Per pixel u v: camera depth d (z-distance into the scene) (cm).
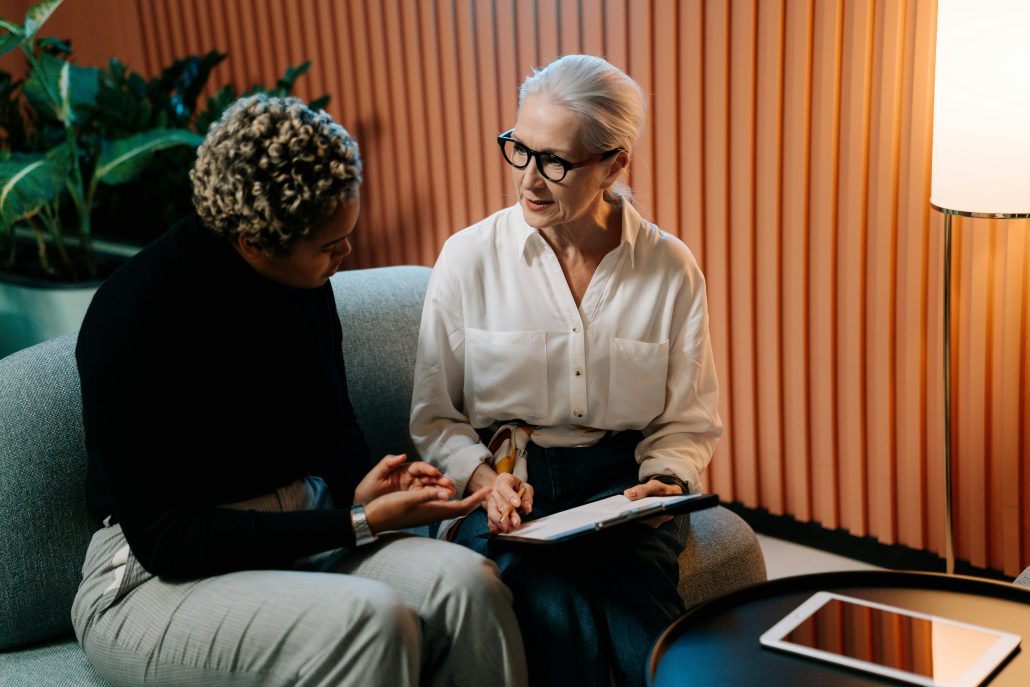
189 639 145
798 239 253
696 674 130
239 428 157
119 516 149
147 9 397
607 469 185
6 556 167
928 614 143
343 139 144
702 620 144
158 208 376
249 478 161
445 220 327
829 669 130
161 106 366
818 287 253
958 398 237
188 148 360
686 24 258
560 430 188
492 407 187
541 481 183
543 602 162
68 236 380
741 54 251
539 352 184
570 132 165
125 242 369
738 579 195
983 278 225
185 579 152
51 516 170
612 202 188
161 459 148
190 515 149
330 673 140
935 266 233
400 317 218
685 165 268
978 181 189
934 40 222
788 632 137
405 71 324
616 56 272
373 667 139
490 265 186
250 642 143
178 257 150
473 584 149
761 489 277
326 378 171
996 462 234
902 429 248
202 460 155
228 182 140
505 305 185
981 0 181
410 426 189
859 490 256
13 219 323
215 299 151
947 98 190
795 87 245
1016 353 224
